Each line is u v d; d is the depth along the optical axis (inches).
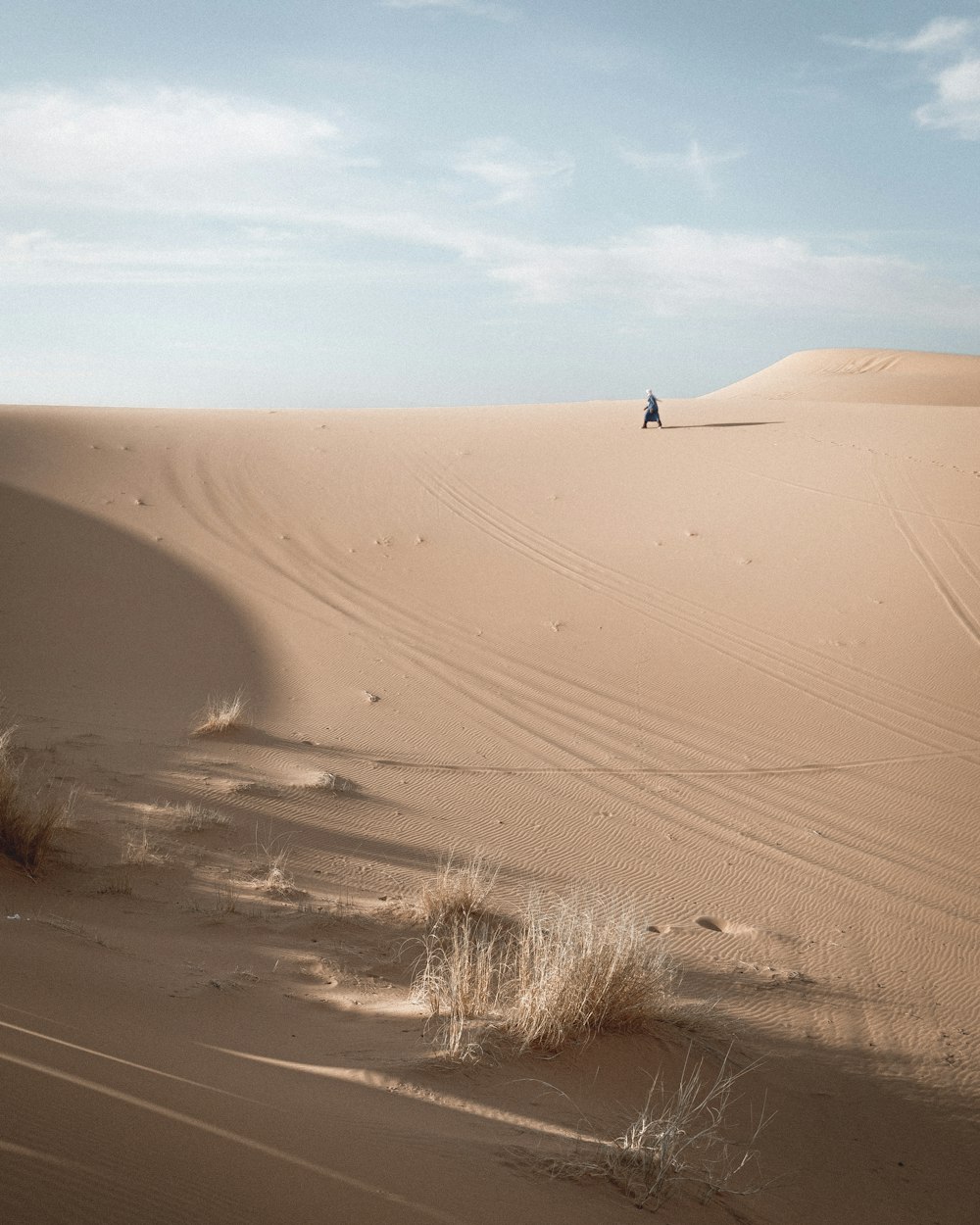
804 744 561.6
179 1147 103.8
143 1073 128.0
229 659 636.7
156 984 196.9
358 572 819.4
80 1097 109.7
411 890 326.6
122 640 652.1
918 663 670.5
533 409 1537.9
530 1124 162.4
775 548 855.1
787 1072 223.0
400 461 1099.3
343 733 527.5
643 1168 153.7
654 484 1016.2
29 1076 111.7
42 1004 156.3
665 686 636.1
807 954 315.6
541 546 881.5
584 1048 204.4
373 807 419.5
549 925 296.4
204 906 277.6
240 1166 104.1
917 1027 266.8
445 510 962.1
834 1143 195.8
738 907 353.7
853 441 1105.4
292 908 287.4
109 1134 101.6
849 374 3484.3
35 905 247.6
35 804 327.9
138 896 276.8
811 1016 262.7
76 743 449.4
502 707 590.6
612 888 358.3
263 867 326.0
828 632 717.3
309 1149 116.6
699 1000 257.1
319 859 346.0
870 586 779.4
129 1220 85.6
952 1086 233.5
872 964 313.4
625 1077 197.2
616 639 708.7
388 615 736.3
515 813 435.8
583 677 644.7
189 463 1055.0
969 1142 209.5
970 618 725.3
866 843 440.1
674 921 330.6
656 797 475.8
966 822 473.7
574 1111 174.4
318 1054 177.3
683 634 717.3
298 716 548.4
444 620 732.7
